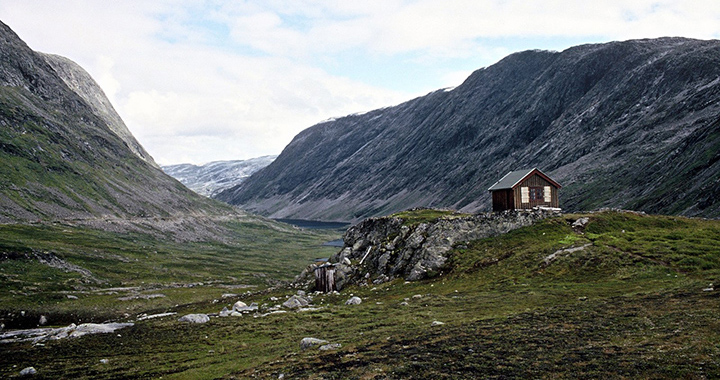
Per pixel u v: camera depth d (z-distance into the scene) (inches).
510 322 1413.6
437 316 1680.6
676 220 2819.9
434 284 2471.7
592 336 1149.7
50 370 1533.0
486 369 988.6
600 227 2726.4
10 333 2859.3
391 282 2800.2
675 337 1029.2
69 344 1977.1
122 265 5816.9
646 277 1882.4
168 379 1305.4
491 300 1861.5
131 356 1670.8
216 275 6097.4
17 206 7386.8
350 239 3762.3
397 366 1074.7
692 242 2239.2
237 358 1462.8
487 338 1250.0
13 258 4923.7
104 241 7101.4
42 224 7140.8
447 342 1253.7
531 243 2632.9
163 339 1931.6
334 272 3181.6
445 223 3014.3
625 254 2169.0
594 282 1941.4
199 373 1322.6
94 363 1599.4
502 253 2608.3
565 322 1328.7
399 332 1483.8
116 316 3809.1
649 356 935.7
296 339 1648.6
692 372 819.4
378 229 3590.1
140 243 7824.8
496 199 3292.3
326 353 1290.6
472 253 2723.9
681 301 1374.3
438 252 2807.6
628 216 2896.2
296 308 2472.9
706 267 1887.3
